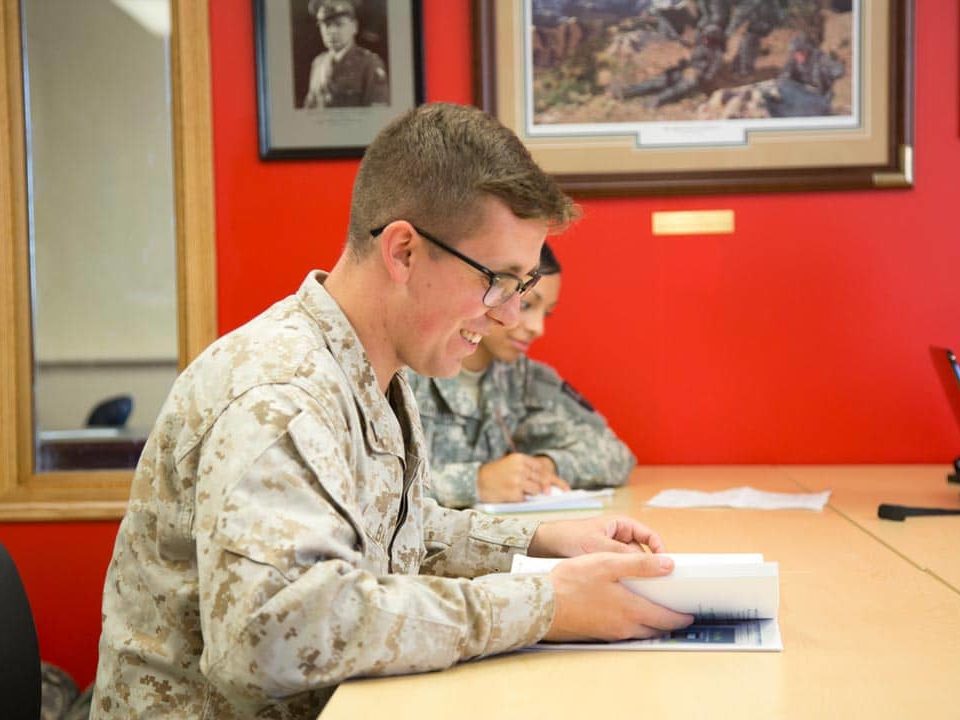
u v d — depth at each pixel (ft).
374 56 9.02
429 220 4.08
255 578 3.40
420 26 8.98
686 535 6.23
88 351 9.31
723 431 9.15
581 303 9.15
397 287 4.18
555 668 3.71
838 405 9.10
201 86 9.05
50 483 9.24
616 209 9.09
